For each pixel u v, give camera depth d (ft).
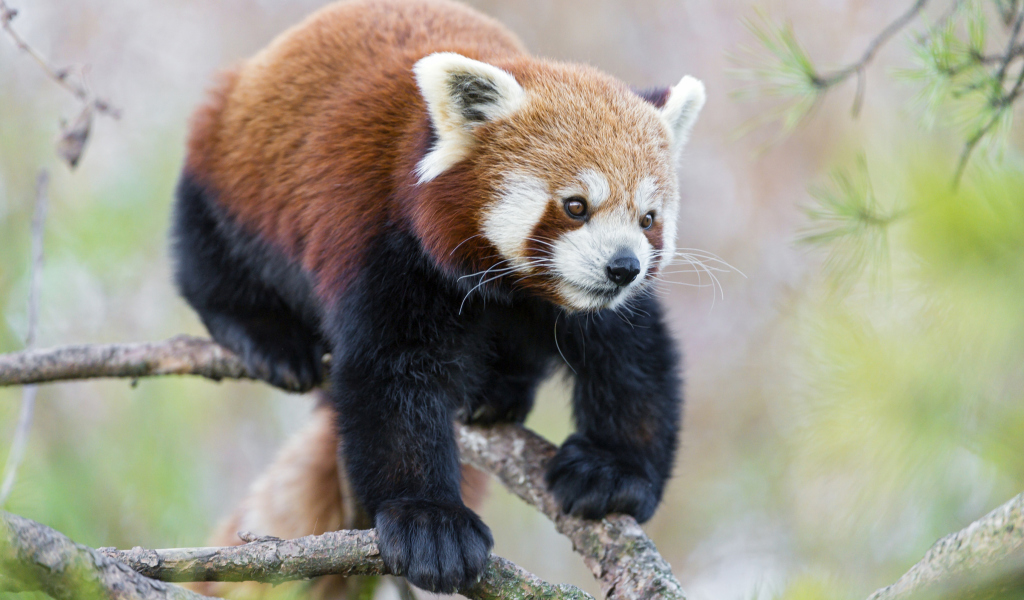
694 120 24.62
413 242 21.62
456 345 22.15
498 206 21.08
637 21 59.62
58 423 40.19
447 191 21.34
